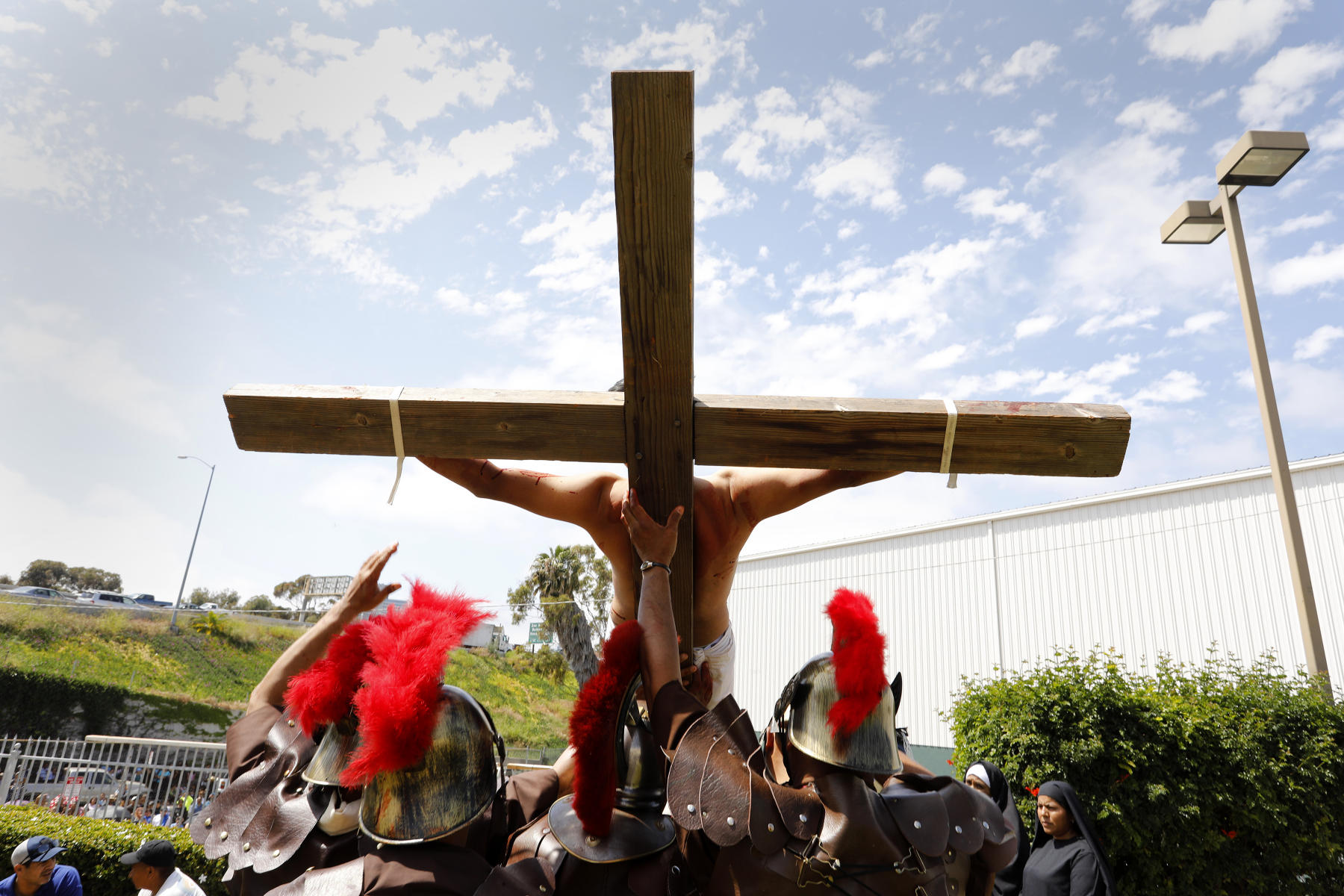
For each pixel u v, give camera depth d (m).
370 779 1.63
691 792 1.61
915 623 17.55
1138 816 6.12
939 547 17.67
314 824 1.72
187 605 43.62
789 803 1.67
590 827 1.65
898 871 1.68
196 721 26.62
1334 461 13.32
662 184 1.66
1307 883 6.44
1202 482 14.62
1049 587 16.00
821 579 19.25
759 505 2.50
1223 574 14.16
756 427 2.06
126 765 10.82
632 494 2.11
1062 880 3.89
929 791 1.99
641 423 2.04
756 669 19.73
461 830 1.65
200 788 10.61
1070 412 2.05
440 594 1.89
